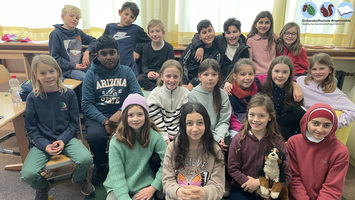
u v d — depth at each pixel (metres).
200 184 1.33
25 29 2.77
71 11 2.41
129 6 2.46
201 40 2.38
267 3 2.72
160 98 1.75
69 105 1.68
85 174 1.57
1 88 2.08
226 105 1.79
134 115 1.40
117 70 1.91
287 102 1.86
